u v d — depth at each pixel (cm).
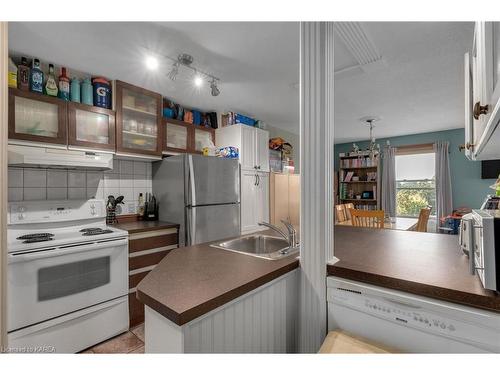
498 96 56
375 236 171
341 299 104
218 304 80
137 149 243
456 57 201
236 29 164
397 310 90
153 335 85
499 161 410
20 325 155
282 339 110
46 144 190
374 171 548
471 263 81
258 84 250
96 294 187
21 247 157
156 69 216
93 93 222
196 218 256
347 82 249
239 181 306
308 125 112
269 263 113
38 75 192
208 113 340
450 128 442
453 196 453
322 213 109
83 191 240
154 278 95
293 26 160
